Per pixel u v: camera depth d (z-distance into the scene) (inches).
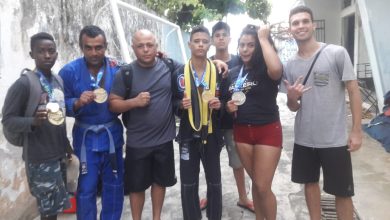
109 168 123.3
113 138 121.4
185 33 466.9
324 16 506.0
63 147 112.2
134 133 121.4
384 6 267.0
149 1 332.2
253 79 114.3
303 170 119.8
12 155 133.3
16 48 136.3
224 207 156.6
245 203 153.9
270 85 113.9
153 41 116.5
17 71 136.6
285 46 440.5
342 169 112.5
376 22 269.3
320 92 111.5
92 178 119.5
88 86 117.6
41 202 109.3
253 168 120.4
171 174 127.3
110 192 124.6
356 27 434.6
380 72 267.4
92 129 118.0
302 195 165.0
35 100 103.4
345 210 117.0
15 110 102.6
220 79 120.9
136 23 282.5
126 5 216.4
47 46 104.8
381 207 149.1
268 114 115.3
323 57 110.7
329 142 111.8
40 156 106.7
